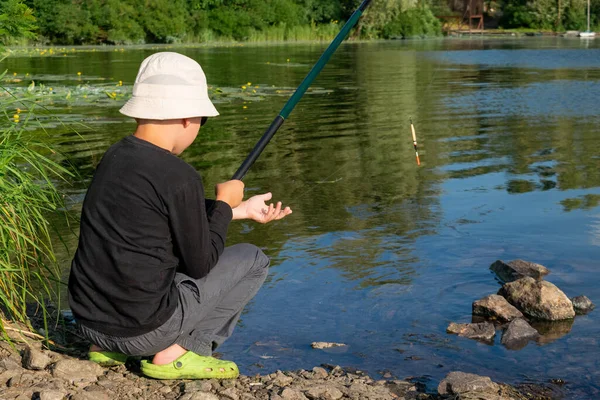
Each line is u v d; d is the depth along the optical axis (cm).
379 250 430
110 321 247
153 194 239
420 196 555
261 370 291
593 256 421
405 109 1066
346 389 269
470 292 372
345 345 315
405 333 327
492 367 298
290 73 1638
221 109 1049
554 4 4222
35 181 562
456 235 459
